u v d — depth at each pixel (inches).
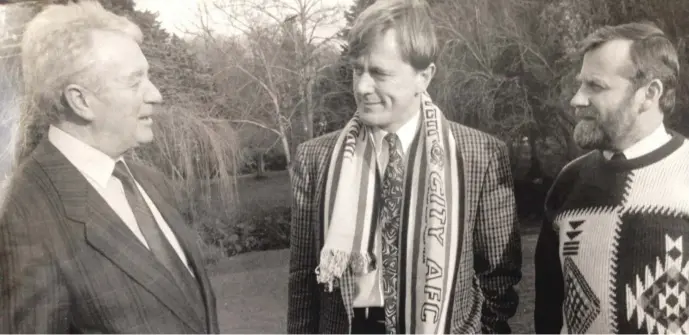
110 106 69.4
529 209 81.6
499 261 71.1
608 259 67.9
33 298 66.3
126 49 70.1
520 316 81.3
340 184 72.4
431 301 69.0
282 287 85.4
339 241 71.7
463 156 69.8
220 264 85.7
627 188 67.4
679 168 66.2
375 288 72.9
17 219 67.0
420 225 70.5
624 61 67.4
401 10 70.1
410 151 71.7
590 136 70.1
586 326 70.3
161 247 70.6
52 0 78.0
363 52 70.4
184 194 84.7
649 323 66.8
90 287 67.4
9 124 71.9
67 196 67.4
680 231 65.5
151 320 68.9
